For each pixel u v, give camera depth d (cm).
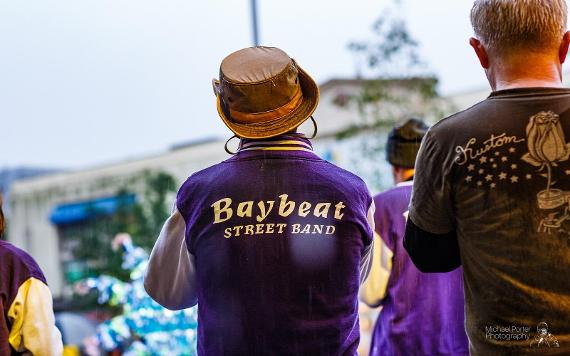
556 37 241
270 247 253
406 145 379
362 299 363
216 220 259
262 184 262
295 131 277
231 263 254
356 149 1631
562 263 226
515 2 239
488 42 246
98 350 679
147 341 541
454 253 251
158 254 274
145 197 2359
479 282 235
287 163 266
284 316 250
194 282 278
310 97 278
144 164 2659
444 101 1593
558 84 243
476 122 239
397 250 357
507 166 232
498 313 231
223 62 275
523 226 229
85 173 2816
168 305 285
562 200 228
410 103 1580
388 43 1555
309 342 250
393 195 366
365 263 275
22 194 3041
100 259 2444
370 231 268
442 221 244
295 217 256
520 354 227
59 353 327
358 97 1603
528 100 237
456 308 352
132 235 2047
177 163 2598
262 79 268
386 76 1560
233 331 251
